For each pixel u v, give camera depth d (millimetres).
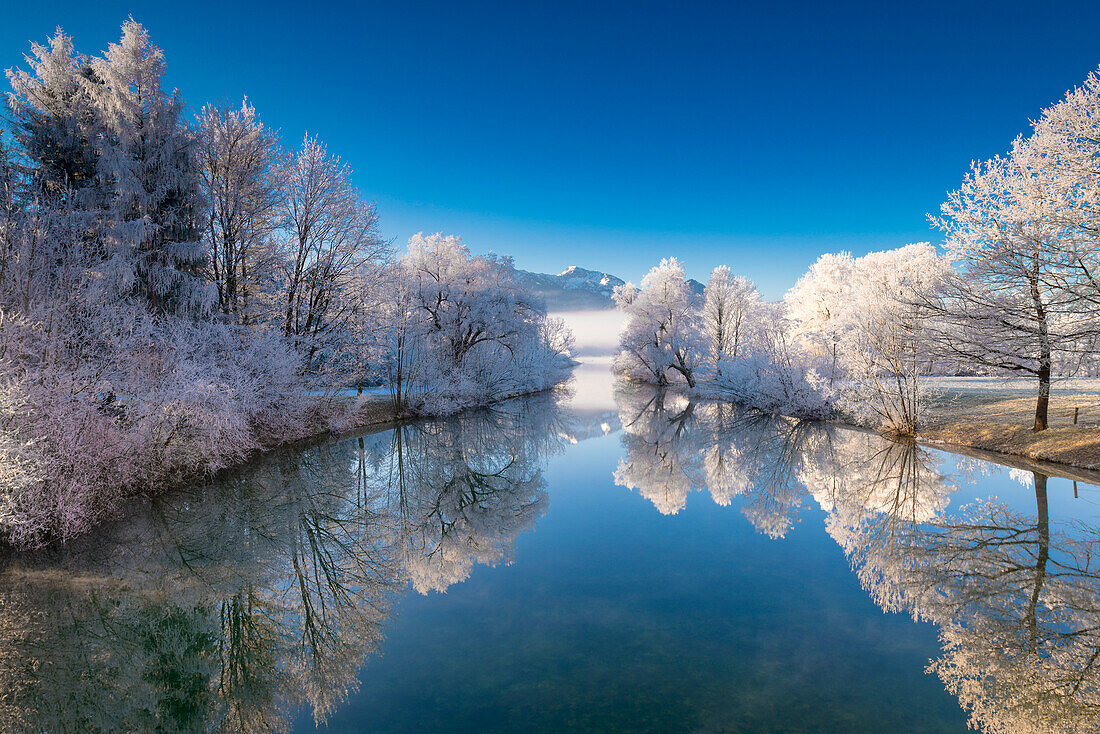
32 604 8102
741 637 7320
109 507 11148
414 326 29047
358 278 22812
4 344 9680
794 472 18250
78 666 6762
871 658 6680
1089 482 13695
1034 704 5609
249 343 17594
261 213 21078
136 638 7484
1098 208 14234
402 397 29516
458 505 15258
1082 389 24484
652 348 49531
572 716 5484
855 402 26016
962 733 5098
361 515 13945
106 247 15250
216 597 8766
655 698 5805
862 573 9719
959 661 6574
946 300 18250
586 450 23750
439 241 36312
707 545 11578
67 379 10297
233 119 19672
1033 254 15578
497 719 5465
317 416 22344
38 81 18016
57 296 11602
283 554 10898
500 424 29703
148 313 15203
